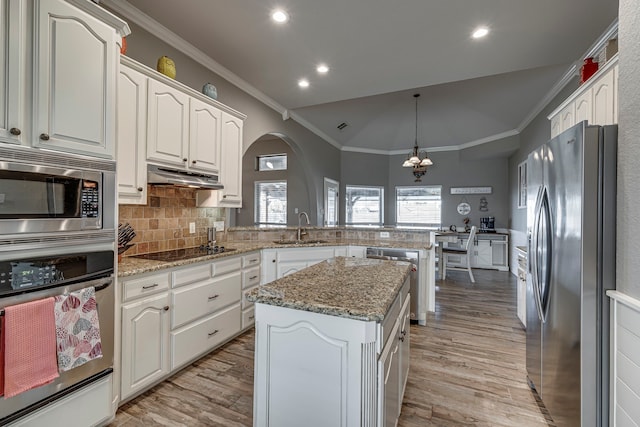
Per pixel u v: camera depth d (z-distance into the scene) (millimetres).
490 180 6816
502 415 1800
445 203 7215
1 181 1235
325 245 3555
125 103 2043
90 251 1565
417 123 6363
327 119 5750
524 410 1847
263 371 1269
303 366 1188
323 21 2605
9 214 1259
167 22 2629
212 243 3096
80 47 1505
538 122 4730
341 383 1120
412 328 3146
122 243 2047
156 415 1785
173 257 2346
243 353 2576
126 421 1730
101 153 1606
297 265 3398
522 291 3195
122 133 2020
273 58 3240
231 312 2727
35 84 1340
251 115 4070
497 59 3227
